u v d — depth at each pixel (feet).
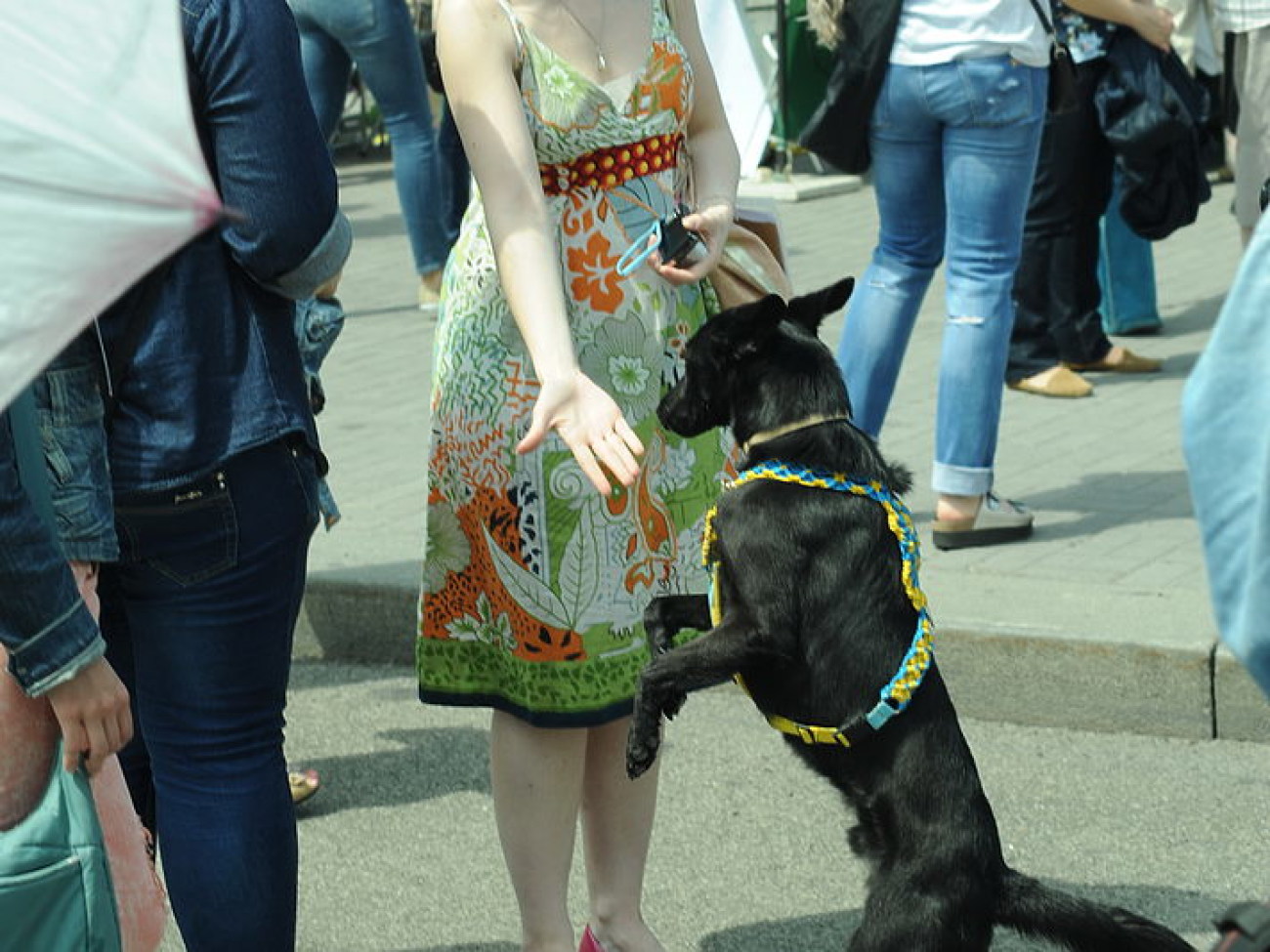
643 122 14.26
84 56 8.67
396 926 17.34
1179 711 20.58
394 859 18.67
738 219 15.38
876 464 13.88
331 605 24.45
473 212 14.75
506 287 13.70
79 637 10.98
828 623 13.51
